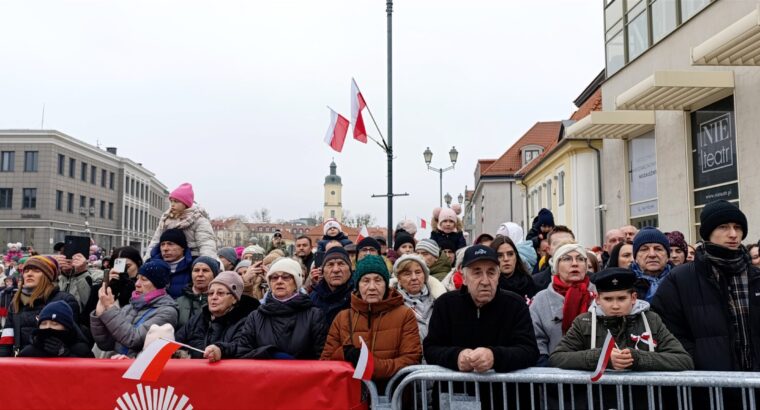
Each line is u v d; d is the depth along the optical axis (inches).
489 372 119.5
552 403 119.3
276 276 157.4
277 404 124.0
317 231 2908.5
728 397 112.5
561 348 129.6
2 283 475.2
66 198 2364.7
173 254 205.8
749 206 377.7
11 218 2233.0
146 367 112.4
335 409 122.7
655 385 111.5
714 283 126.3
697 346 125.1
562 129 933.2
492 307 131.5
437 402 126.6
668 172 491.2
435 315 136.2
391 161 555.2
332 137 446.6
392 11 562.3
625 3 565.6
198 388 126.5
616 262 195.0
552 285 158.7
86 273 220.1
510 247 188.1
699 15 429.1
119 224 2773.1
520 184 1198.9
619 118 520.4
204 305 168.7
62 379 131.7
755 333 121.6
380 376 131.4
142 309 173.6
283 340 149.3
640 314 127.0
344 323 146.3
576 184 719.7
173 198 229.5
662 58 486.6
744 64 354.0
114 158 2755.9
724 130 413.7
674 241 199.0
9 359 135.0
